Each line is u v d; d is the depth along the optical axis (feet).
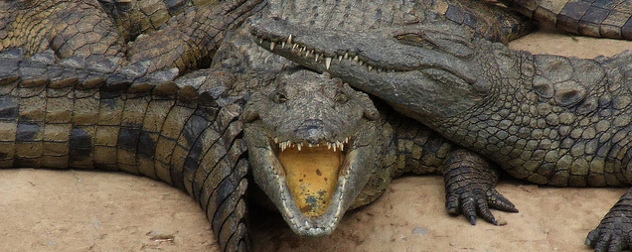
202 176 44.93
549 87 48.91
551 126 48.55
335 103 41.27
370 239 44.57
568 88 48.73
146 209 46.55
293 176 41.32
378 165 46.47
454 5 59.21
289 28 48.06
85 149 48.21
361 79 48.08
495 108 48.34
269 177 40.88
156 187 48.80
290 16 55.93
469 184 47.78
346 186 39.99
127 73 47.98
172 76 47.93
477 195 46.98
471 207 46.21
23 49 58.65
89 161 48.93
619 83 49.16
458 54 47.85
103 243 43.27
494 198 47.19
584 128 48.34
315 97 41.24
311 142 38.68
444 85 47.50
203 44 60.59
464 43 48.70
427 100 47.85
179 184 47.85
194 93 46.11
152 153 47.93
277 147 41.91
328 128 39.34
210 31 60.95
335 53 47.42
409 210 47.21
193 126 46.06
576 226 45.11
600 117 48.37
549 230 44.83
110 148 48.34
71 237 43.55
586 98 48.73
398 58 47.21
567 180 49.16
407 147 50.37
